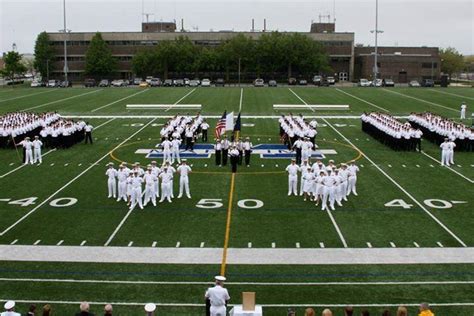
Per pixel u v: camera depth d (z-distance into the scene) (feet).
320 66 406.62
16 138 129.39
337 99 253.03
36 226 75.00
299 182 97.91
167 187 86.38
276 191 92.58
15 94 284.20
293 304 53.62
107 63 414.62
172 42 409.08
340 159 117.70
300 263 63.00
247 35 431.02
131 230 73.56
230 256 64.95
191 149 127.34
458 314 51.57
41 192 91.45
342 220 77.66
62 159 117.08
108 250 66.69
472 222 76.74
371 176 102.63
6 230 73.36
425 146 133.28
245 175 103.24
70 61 428.97
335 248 67.36
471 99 254.68
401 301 54.19
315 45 408.87
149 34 429.79
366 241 69.67
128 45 430.61
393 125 131.64
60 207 83.35
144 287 57.11
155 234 72.08
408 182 98.43
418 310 52.39
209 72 411.95
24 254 65.46
